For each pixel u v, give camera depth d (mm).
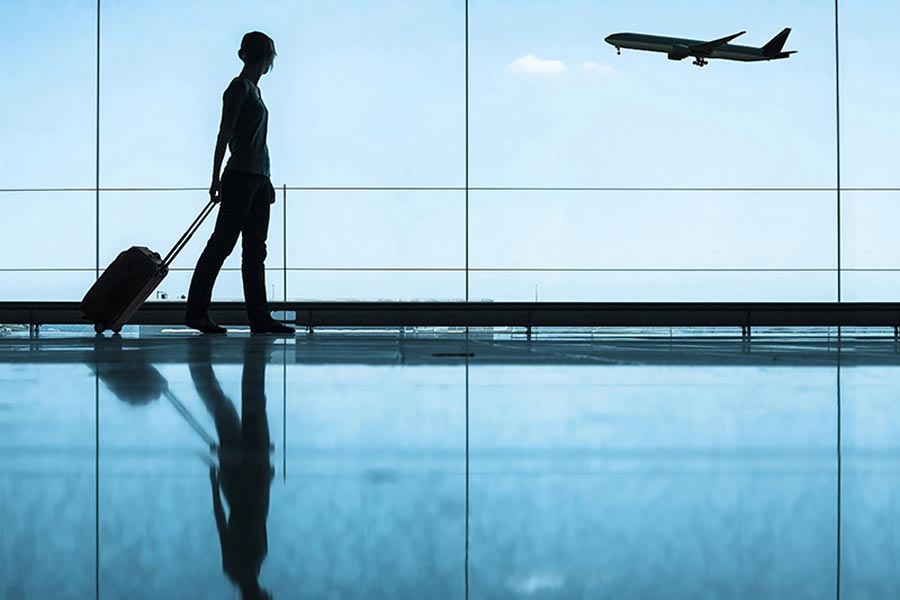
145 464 925
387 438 1110
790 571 545
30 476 854
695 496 769
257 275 5742
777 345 4605
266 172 5602
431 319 7281
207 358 2936
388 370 2350
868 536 628
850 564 560
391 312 7293
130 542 610
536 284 16141
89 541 611
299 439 1101
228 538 622
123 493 775
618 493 782
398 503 739
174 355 3127
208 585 517
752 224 18641
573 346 4234
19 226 17781
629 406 1489
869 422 1273
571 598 497
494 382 1978
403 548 598
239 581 524
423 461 949
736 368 2471
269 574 539
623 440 1102
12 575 535
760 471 891
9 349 3670
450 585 518
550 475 869
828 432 1174
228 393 1703
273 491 786
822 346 4453
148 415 1349
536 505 732
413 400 1577
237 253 15203
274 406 1477
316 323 7320
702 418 1319
